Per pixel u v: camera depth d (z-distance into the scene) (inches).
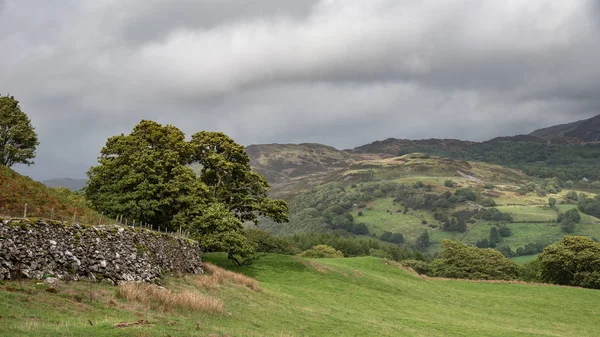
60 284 930.7
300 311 1563.7
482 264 4953.3
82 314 806.5
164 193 2250.2
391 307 2096.5
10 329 620.7
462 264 5007.4
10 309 715.4
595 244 4153.5
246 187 2723.9
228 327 1026.7
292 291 2032.5
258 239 4522.6
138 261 1336.1
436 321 1879.9
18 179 1430.9
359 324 1512.1
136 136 2316.7
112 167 2253.9
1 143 2480.3
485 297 2728.8
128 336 705.0
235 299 1472.7
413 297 2464.3
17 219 939.3
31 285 862.5
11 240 873.5
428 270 5925.2
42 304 789.9
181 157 2524.6
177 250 1721.2
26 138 2501.2
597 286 3924.7
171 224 2265.0
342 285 2401.6
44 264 946.7
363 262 3275.1
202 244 2208.4
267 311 1421.0
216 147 2723.9
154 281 1344.7
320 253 6048.2
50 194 1482.5
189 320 976.9
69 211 1461.6
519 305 2556.6
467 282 3277.6
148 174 2207.2
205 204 2319.1
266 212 2645.2
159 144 2411.4
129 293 1018.1
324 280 2443.4
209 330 903.7
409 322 1744.6
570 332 2011.6
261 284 2025.1
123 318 844.6
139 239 1428.4
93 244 1139.3
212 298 1251.2
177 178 2253.9
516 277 4953.3
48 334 634.2
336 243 7288.4
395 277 3024.1
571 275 4212.6
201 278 1637.6
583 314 2417.6
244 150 2709.2
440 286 2994.6
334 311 1733.5
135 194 2117.4
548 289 3085.6
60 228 1044.5
